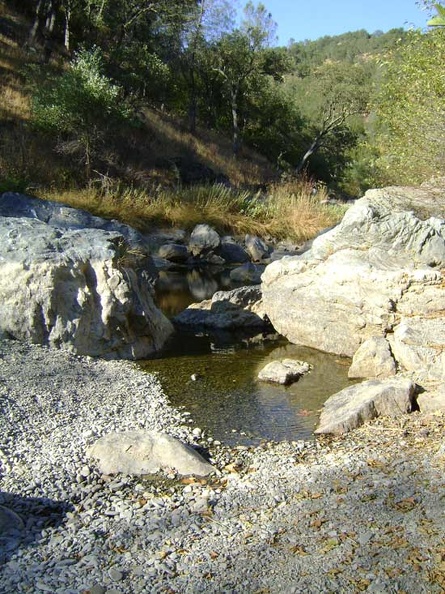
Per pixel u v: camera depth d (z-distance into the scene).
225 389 7.27
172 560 3.87
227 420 6.36
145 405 6.61
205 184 24.42
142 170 23.58
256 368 8.09
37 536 4.15
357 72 43.56
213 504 4.61
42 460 5.20
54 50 29.22
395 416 6.23
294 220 21.31
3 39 27.27
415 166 13.45
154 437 5.42
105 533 4.21
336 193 37.59
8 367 6.88
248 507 4.55
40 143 20.69
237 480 5.02
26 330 7.73
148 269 12.82
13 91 23.23
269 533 4.15
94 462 5.22
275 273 9.62
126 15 27.95
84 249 8.35
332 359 8.52
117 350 8.26
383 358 7.54
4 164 18.38
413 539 3.96
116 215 18.11
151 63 25.80
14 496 4.64
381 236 8.84
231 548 3.99
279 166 41.47
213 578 3.68
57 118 20.20
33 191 17.72
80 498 4.70
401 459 5.18
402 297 8.09
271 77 45.59
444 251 8.53
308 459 5.41
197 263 17.38
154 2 28.58
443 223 8.74
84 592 3.55
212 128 40.66
